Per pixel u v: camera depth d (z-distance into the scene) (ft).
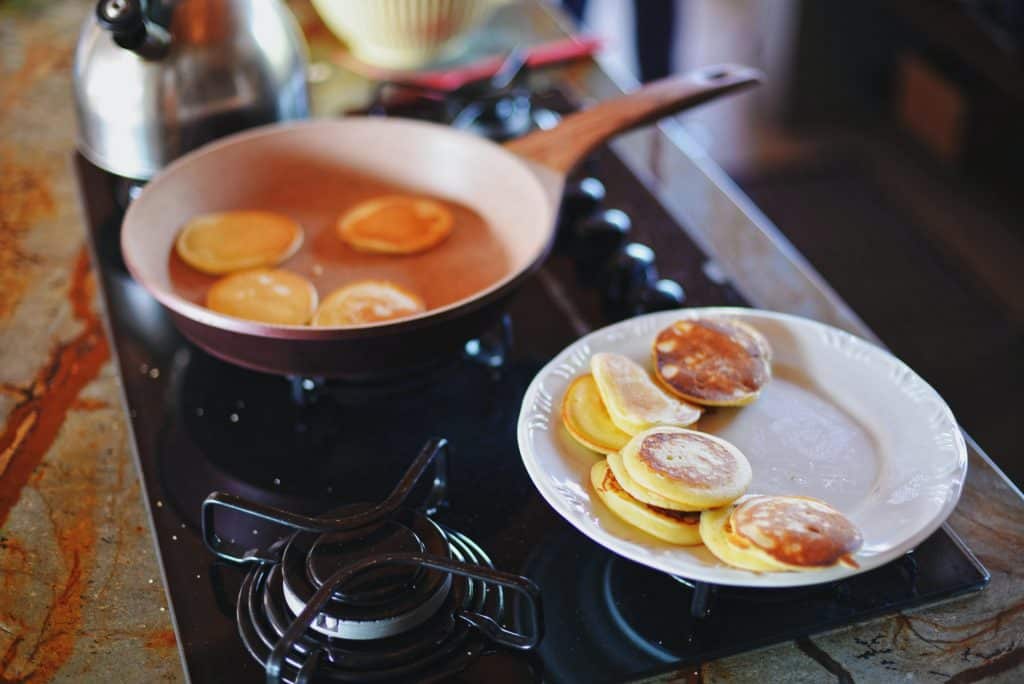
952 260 7.29
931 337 6.64
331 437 3.00
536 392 2.74
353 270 3.26
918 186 8.04
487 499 2.84
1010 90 7.22
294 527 2.63
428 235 3.34
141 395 3.10
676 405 2.70
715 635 2.56
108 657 2.57
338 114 4.05
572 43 4.47
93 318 3.34
